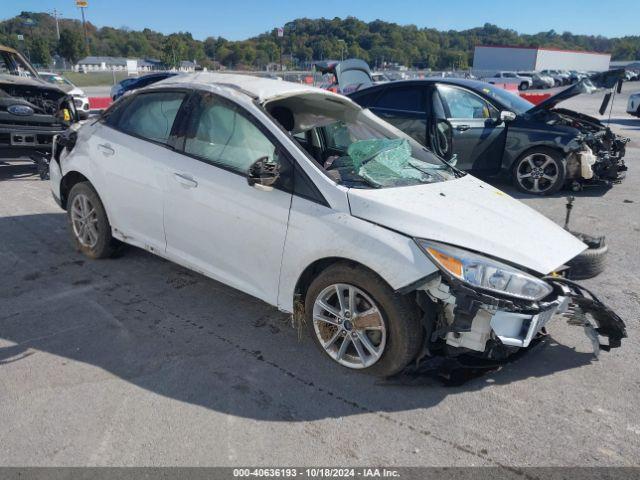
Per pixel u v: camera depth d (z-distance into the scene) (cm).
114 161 421
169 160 385
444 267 275
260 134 342
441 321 293
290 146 328
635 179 875
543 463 253
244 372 317
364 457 253
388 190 326
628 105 1803
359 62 993
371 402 293
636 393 308
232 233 350
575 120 794
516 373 326
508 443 265
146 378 307
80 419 271
